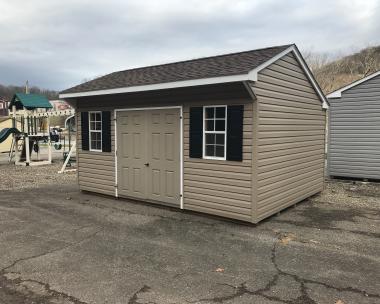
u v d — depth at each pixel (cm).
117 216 714
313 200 859
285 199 737
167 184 753
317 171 904
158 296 386
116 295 390
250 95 602
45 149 2600
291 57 732
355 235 590
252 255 502
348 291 395
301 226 641
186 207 725
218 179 668
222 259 489
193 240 568
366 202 838
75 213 743
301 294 389
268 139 654
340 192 958
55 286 412
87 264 475
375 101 1067
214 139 677
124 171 838
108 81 902
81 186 955
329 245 542
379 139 1070
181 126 716
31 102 1642
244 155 627
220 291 397
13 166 1579
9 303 375
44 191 990
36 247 541
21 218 707
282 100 702
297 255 502
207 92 668
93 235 597
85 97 900
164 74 776
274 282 418
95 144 919
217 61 754
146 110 773
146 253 513
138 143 798
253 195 622
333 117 1152
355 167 1123
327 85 3759
